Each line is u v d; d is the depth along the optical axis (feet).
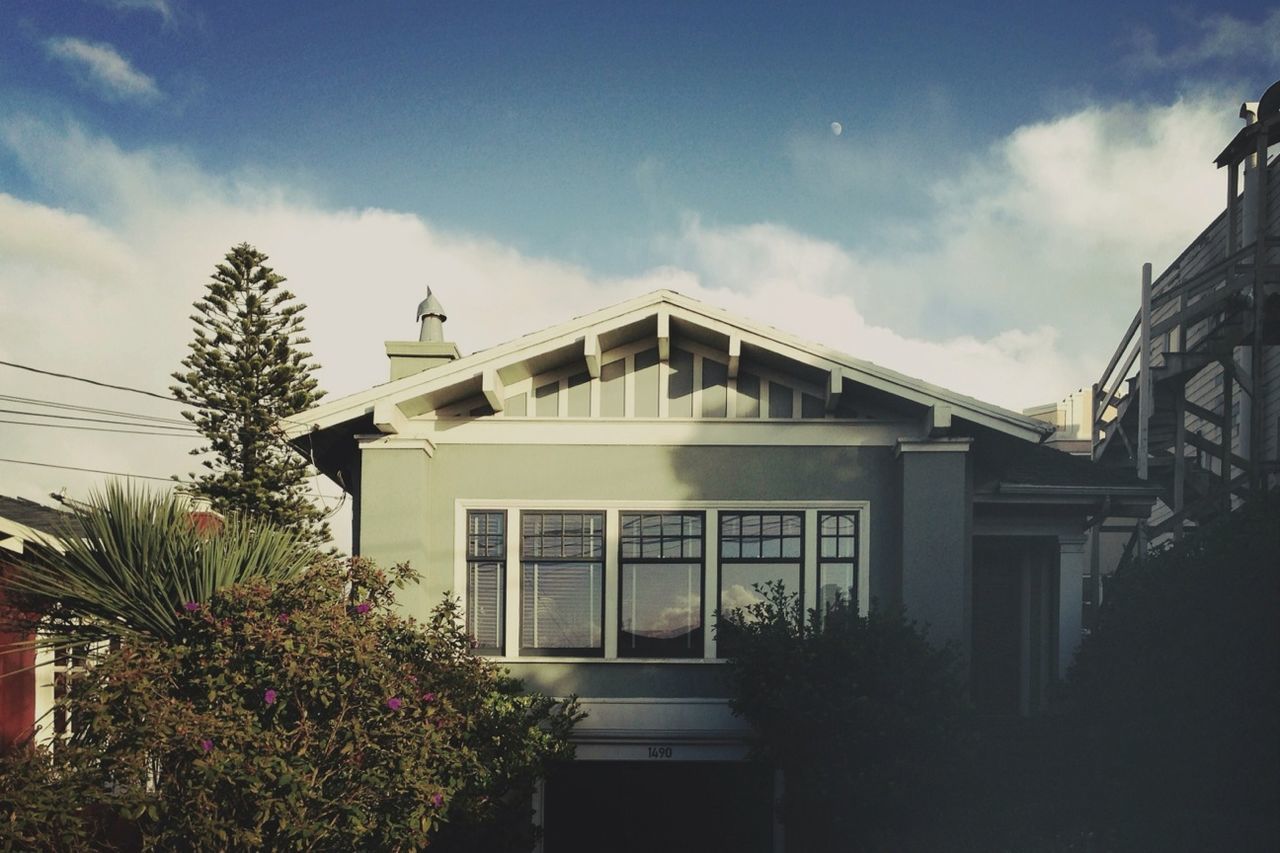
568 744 41.55
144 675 28.86
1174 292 57.93
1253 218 65.72
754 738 40.86
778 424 44.19
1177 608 36.19
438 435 44.37
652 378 44.65
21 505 50.52
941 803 37.50
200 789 27.14
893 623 38.93
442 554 43.83
